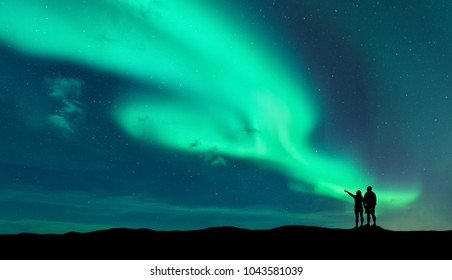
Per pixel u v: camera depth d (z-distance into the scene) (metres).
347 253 11.22
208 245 12.74
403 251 11.13
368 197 14.52
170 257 11.27
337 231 14.40
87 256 11.59
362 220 14.80
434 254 10.73
